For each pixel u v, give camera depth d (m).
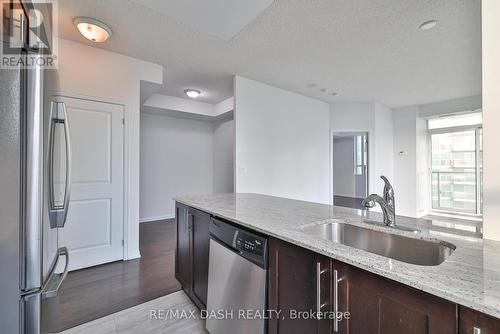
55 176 1.26
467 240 1.05
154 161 5.14
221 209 1.74
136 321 1.81
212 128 6.08
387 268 0.76
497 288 0.64
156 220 5.11
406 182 5.54
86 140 2.71
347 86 4.15
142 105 4.41
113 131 2.89
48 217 1.13
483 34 1.03
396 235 1.23
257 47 2.79
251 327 1.26
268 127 4.08
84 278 2.46
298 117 4.58
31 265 0.94
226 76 3.68
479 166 5.11
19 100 0.93
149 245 3.52
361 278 0.83
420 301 0.68
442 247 1.06
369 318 0.80
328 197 5.12
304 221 1.38
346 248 0.93
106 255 2.83
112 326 1.75
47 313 1.09
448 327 0.63
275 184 4.18
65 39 2.58
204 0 1.98
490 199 1.04
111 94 2.87
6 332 0.90
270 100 4.11
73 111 2.62
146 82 3.18
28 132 0.94
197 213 1.91
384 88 4.26
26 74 0.94
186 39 2.60
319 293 0.94
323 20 2.26
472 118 5.14
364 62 3.19
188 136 5.66
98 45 2.72
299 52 2.91
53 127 1.22
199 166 5.84
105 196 2.83
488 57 1.02
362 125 5.17
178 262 2.27
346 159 8.25
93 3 2.01
